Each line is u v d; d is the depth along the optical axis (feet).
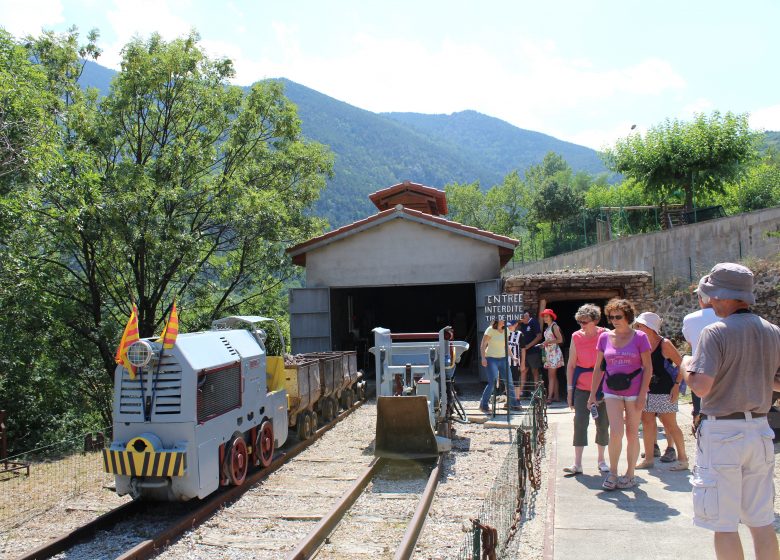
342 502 24.59
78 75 77.36
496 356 43.68
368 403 54.54
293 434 40.11
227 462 26.66
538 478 26.17
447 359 37.91
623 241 82.43
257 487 29.07
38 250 64.44
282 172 87.61
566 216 180.45
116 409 24.90
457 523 23.17
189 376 24.36
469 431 39.93
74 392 70.59
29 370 61.52
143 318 72.64
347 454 35.35
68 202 57.72
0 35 54.34
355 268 64.34
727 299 13.91
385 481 29.66
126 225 62.13
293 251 65.21
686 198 102.17
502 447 35.42
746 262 62.28
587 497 23.48
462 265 62.85
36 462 37.93
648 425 27.22
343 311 75.92
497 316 43.45
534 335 49.03
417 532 21.58
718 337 13.51
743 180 113.91
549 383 48.42
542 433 32.55
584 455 30.55
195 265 73.46
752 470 13.37
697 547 18.33
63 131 65.82
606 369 24.58
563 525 20.54
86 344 71.15
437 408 35.81
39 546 21.38
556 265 103.60
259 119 87.20
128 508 25.29
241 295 87.45
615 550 18.31
